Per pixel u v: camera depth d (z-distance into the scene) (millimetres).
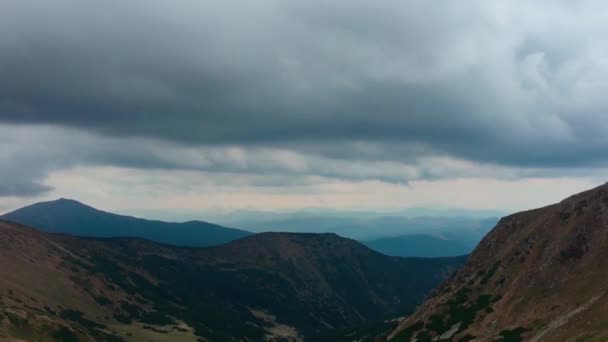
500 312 163125
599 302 133000
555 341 126875
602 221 173000
